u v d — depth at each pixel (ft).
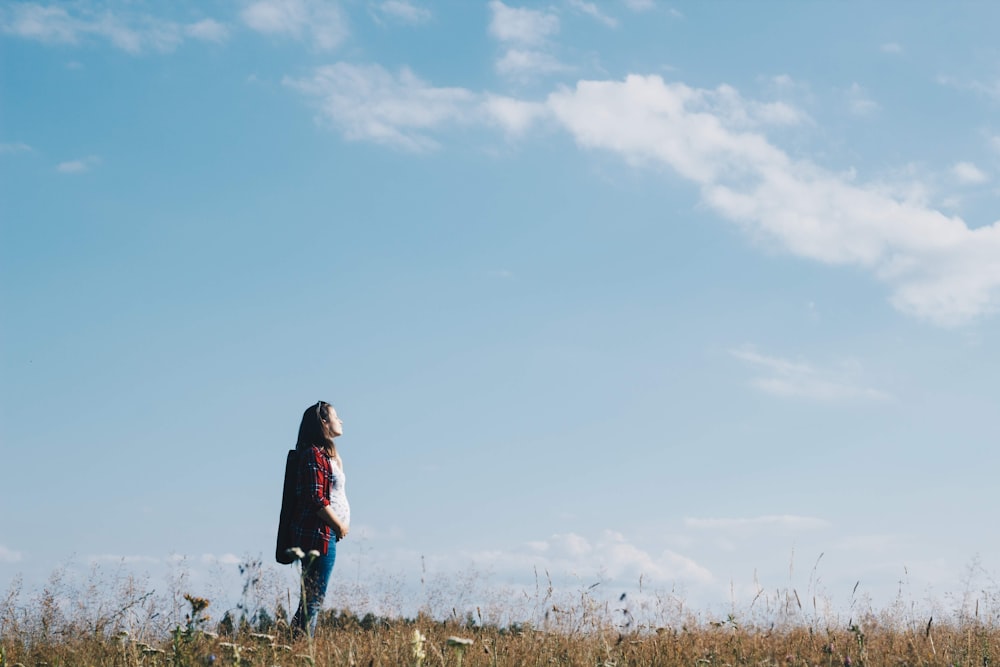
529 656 23.22
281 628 23.90
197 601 20.16
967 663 23.11
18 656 22.81
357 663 21.53
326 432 29.58
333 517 28.43
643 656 23.81
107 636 23.22
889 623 27.63
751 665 23.18
